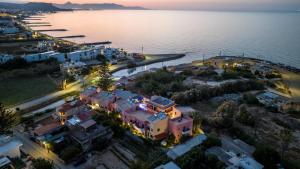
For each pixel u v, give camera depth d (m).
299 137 66.69
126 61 153.62
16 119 70.06
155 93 91.44
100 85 94.00
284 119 77.50
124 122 67.00
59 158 53.59
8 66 120.88
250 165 48.19
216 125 67.19
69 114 67.00
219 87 96.19
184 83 104.69
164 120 59.81
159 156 53.31
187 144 55.22
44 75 116.56
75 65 126.88
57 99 88.88
